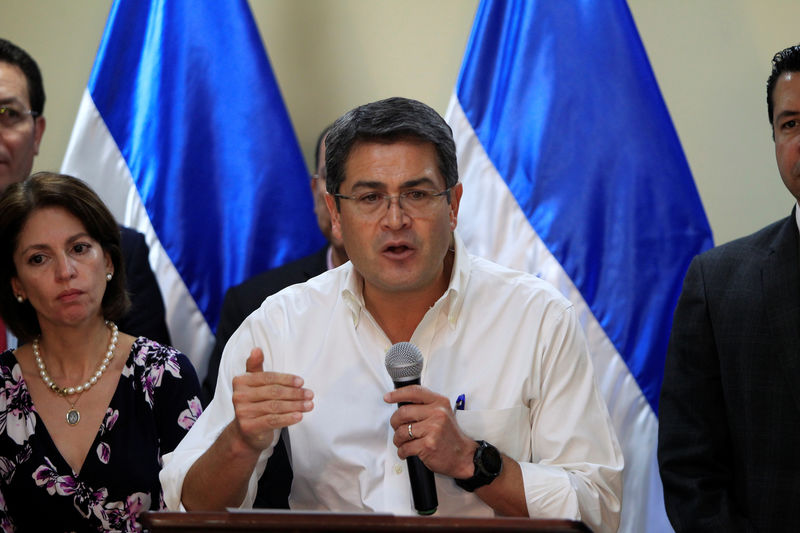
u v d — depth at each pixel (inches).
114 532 297.1
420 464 236.4
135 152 474.9
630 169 435.8
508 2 459.5
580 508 246.5
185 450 270.2
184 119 474.9
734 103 482.3
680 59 486.9
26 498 299.4
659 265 432.1
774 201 479.8
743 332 312.8
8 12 531.2
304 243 476.1
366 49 516.1
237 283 470.0
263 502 343.6
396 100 254.5
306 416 271.3
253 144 474.9
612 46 443.8
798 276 311.6
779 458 301.0
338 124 256.2
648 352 430.3
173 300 466.9
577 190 438.3
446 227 254.4
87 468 299.7
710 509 304.5
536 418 267.1
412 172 246.8
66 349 312.8
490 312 275.7
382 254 250.2
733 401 311.6
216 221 473.4
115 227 323.0
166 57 478.0
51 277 304.7
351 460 264.2
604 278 434.3
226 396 279.0
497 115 452.4
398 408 238.4
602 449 261.7
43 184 312.0
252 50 481.1
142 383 312.7
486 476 240.4
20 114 428.5
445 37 510.6
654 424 430.6
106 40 479.8
